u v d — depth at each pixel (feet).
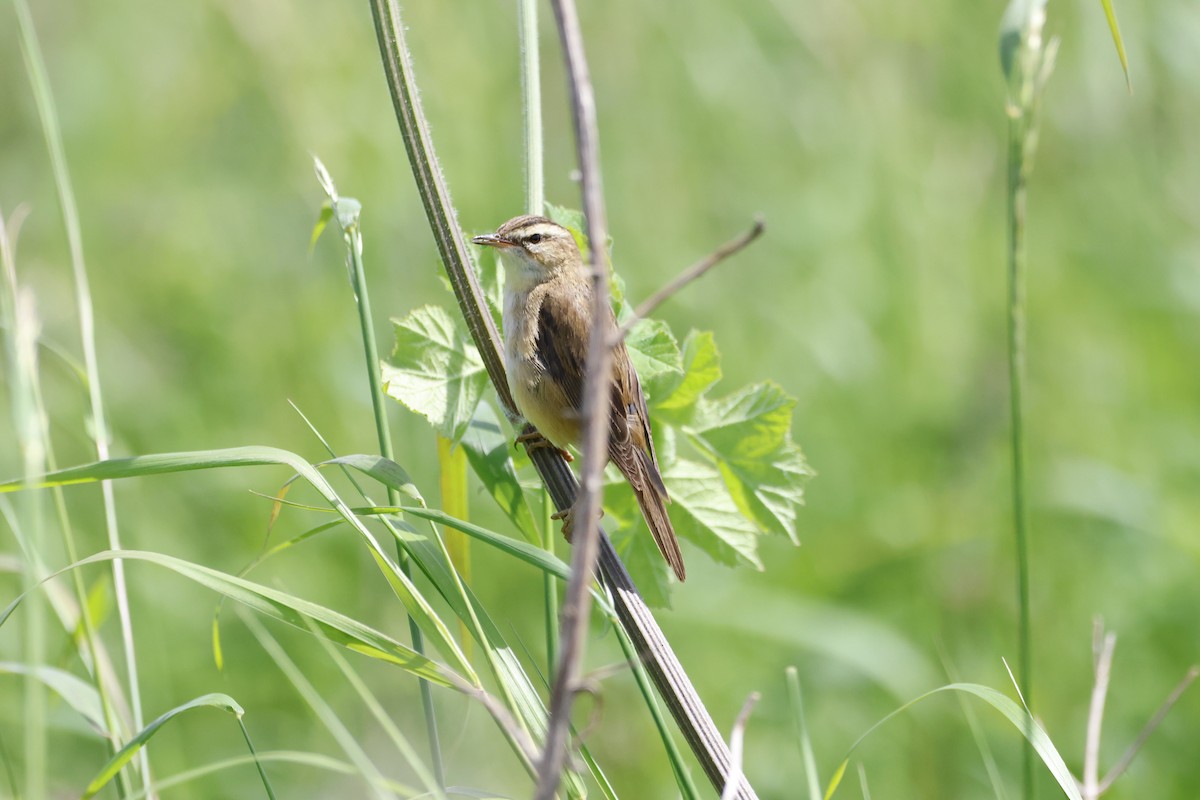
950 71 50.57
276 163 48.39
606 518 23.04
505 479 20.27
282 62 46.01
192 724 33.04
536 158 20.22
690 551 38.91
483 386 20.25
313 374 42.78
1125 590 37.06
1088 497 38.70
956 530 39.17
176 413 41.68
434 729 19.61
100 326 45.21
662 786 32.24
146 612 34.83
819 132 49.70
